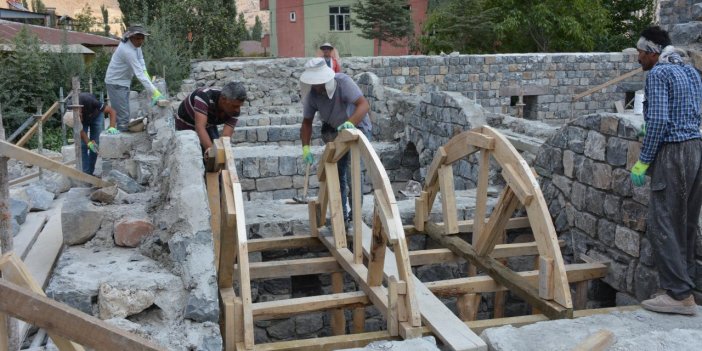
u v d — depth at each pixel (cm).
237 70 1409
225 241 356
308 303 387
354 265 434
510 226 534
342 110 504
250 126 1174
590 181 490
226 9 2428
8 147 318
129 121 651
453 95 817
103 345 192
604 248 477
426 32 2428
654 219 362
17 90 1268
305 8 3067
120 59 628
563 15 2189
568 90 1688
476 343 322
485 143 426
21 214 521
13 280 229
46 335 328
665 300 361
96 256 362
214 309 306
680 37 722
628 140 445
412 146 985
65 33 1459
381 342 299
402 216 555
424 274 578
